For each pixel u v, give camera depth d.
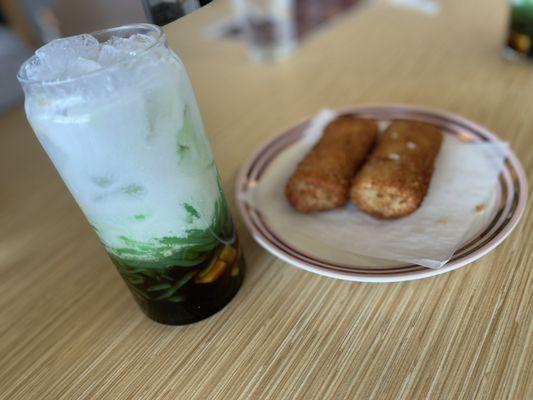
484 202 0.27
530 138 0.33
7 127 0.47
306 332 0.23
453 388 0.19
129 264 0.22
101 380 0.22
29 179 0.38
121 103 0.17
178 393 0.21
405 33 0.52
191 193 0.21
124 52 0.18
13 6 0.82
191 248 0.22
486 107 0.38
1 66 0.65
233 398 0.21
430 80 0.43
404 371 0.20
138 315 0.25
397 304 0.23
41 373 0.23
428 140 0.31
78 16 0.71
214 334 0.24
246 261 0.27
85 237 0.31
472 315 0.22
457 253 0.24
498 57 0.44
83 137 0.17
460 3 0.57
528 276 0.23
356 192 0.28
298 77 0.47
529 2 0.39
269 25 0.51
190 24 0.60
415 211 0.28
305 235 0.27
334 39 0.54
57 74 0.17
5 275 0.30
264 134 0.39
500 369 0.20
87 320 0.26
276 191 0.31
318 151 0.31
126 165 0.18
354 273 0.24
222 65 0.52
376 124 0.35
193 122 0.20
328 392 0.20
